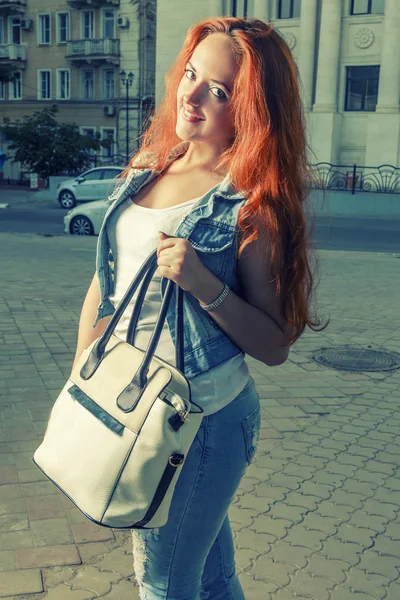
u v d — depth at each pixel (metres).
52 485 3.61
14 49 42.44
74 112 41.97
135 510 1.44
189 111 1.62
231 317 1.56
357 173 32.44
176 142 1.82
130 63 39.94
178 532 1.64
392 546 3.14
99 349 1.55
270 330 1.61
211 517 1.66
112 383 1.50
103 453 1.45
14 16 42.94
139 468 1.42
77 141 35.19
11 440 4.17
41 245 14.70
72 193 25.86
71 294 9.16
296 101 1.62
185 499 1.62
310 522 3.33
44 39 42.28
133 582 2.80
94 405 1.50
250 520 3.33
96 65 40.84
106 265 1.76
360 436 4.45
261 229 1.54
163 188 1.69
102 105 41.03
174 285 1.55
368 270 12.14
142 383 1.45
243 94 1.56
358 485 3.74
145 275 1.57
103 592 2.72
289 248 1.60
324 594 2.76
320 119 32.69
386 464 4.03
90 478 1.46
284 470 3.90
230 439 1.63
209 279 1.51
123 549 3.04
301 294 1.66
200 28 1.71
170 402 1.42
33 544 3.04
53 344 6.50
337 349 6.71
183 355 1.55
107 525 1.45
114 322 1.55
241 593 1.91
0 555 2.95
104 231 1.73
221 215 1.56
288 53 1.62
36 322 7.43
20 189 38.75
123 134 40.84
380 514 3.43
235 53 1.58
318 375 5.82
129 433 1.43
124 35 39.75
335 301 9.17
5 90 43.75
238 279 1.61
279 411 4.88
